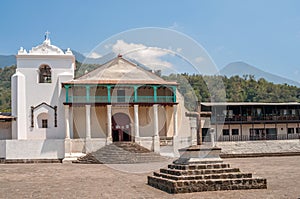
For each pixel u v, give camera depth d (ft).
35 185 58.65
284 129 159.53
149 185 52.95
